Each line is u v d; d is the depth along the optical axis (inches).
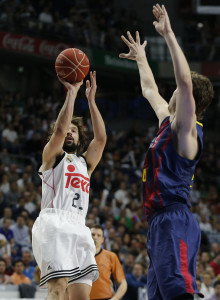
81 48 995.9
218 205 779.4
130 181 804.6
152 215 159.2
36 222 197.0
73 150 211.3
